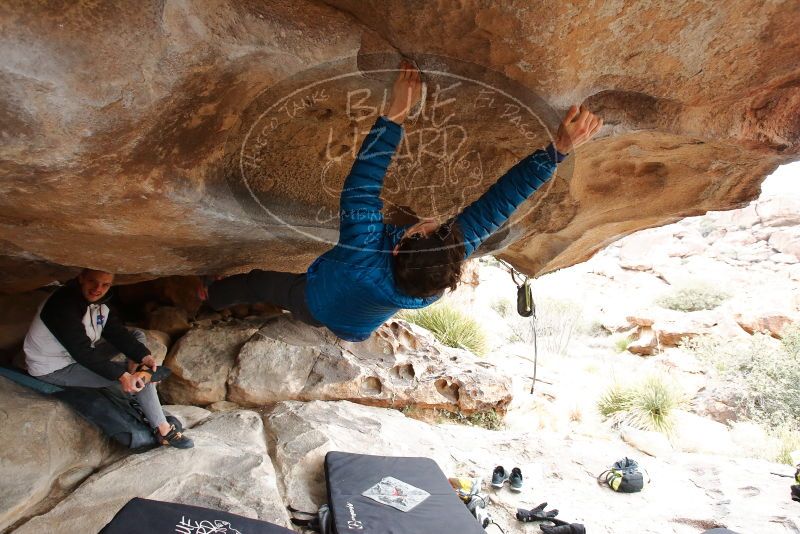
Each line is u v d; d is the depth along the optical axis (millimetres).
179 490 2951
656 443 5398
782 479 4531
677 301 15156
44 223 1851
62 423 2992
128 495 2844
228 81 1441
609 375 8680
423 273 1610
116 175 1509
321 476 3492
